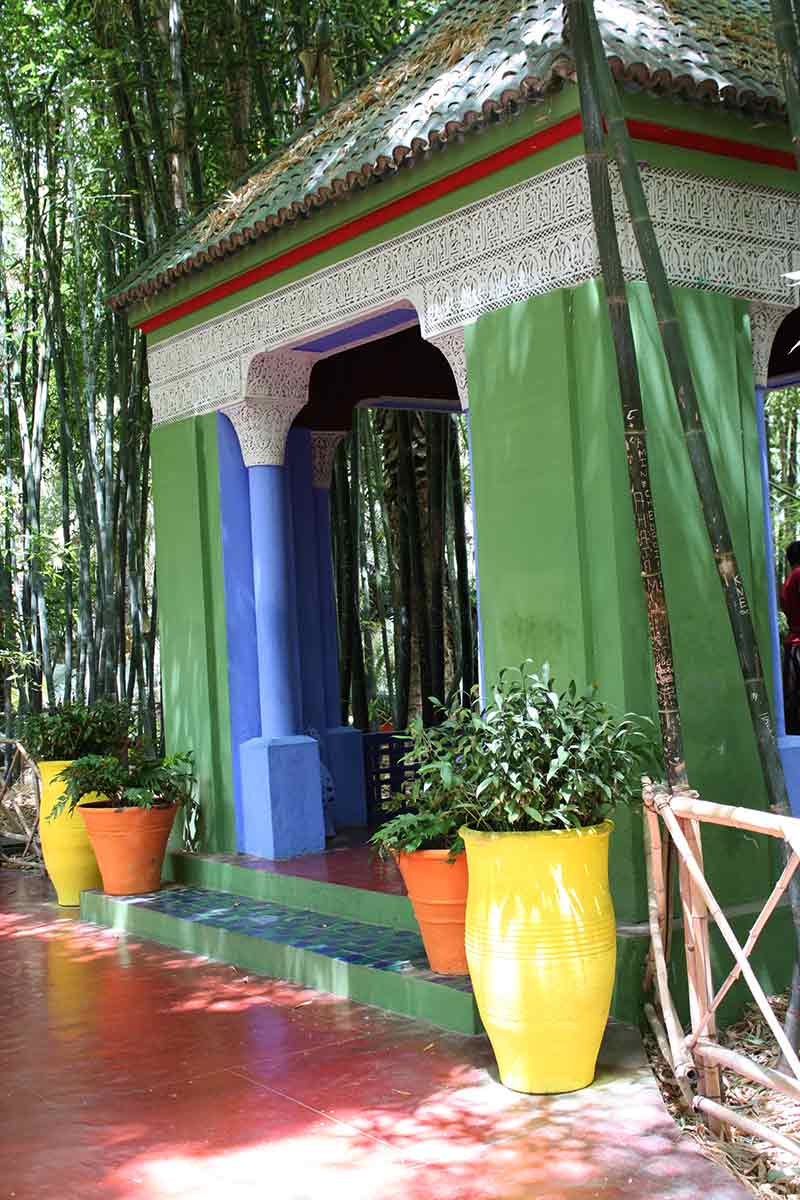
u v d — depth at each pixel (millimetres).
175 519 7469
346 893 5969
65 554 11758
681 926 4711
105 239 9492
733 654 5062
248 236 6379
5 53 9578
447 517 11023
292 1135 3736
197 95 8836
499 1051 4055
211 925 5977
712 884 4945
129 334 9422
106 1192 3398
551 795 4078
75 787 6973
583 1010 3953
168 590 7539
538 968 3924
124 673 10016
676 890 4805
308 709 7988
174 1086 4199
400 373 8508
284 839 6859
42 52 9266
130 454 9586
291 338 6465
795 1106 4066
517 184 5051
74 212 9266
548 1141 3627
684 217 4980
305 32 8789
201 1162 3572
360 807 8125
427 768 4367
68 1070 4426
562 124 4809
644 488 4234
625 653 4738
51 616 13172
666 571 4879
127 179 8914
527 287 5035
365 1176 3439
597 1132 3678
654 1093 3967
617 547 4742
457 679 10680
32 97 9883
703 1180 3359
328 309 6176
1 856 9070
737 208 5152
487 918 4031
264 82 9172
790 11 4043
